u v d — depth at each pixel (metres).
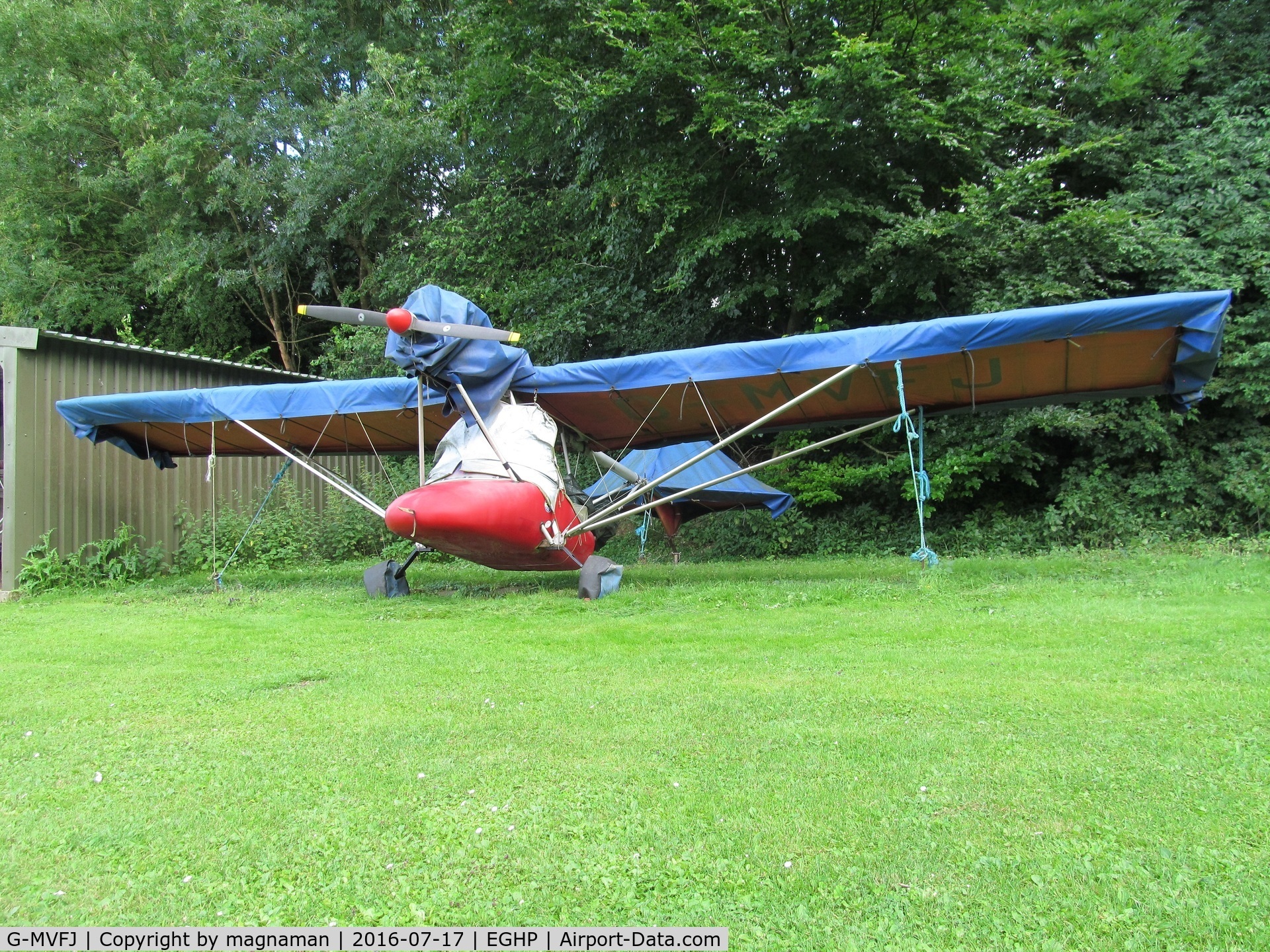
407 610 8.42
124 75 21.14
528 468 8.96
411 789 3.42
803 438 16.23
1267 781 3.34
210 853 2.93
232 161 20.56
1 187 22.20
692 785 3.39
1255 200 13.98
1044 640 5.97
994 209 13.26
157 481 13.41
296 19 21.36
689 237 14.56
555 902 2.58
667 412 10.23
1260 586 8.39
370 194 19.66
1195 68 14.95
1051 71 14.67
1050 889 2.59
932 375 8.76
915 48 13.48
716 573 11.51
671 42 12.98
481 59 16.06
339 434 11.45
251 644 6.70
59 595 11.10
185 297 21.38
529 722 4.25
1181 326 7.59
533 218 17.25
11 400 11.42
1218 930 2.38
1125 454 14.50
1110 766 3.50
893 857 2.79
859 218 14.55
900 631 6.45
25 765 3.79
